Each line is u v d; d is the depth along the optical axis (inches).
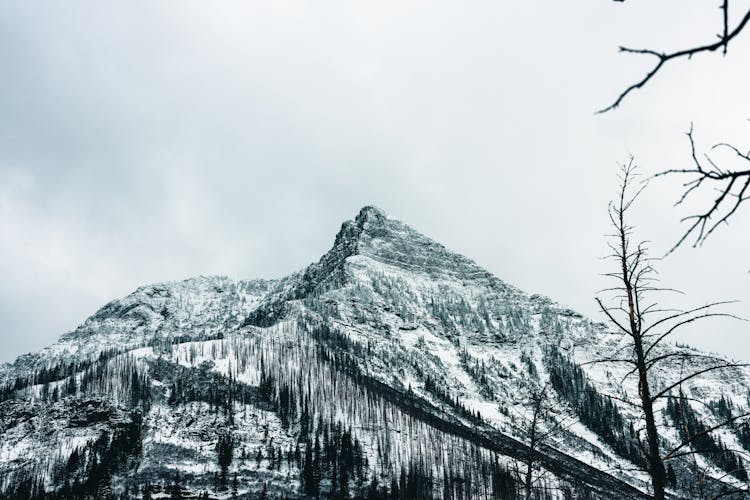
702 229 220.2
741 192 209.9
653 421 525.0
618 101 196.5
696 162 216.4
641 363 527.2
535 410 917.8
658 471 511.8
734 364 479.2
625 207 556.4
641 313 531.8
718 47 181.6
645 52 190.9
